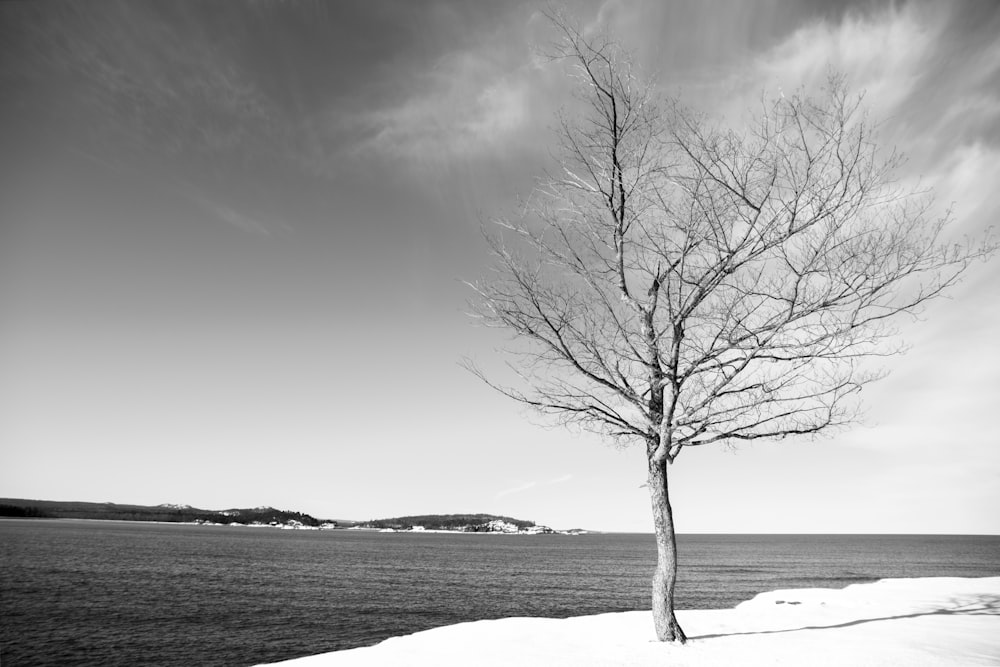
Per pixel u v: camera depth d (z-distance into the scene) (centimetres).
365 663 1077
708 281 1221
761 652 1109
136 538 12962
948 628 1409
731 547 19725
